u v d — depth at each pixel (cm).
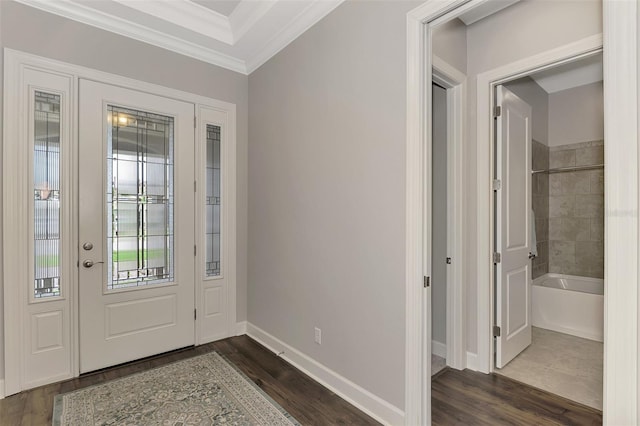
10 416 198
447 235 270
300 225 266
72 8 241
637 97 108
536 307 365
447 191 269
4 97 219
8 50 220
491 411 208
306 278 260
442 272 286
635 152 108
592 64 338
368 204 207
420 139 178
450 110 266
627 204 109
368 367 207
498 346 262
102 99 258
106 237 260
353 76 217
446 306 274
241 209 338
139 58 275
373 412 202
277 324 295
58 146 241
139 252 277
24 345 226
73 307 245
